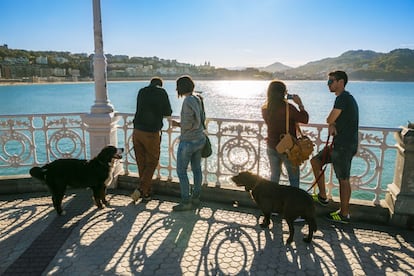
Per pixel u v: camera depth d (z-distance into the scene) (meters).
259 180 3.72
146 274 2.86
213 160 11.94
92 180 4.16
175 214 4.21
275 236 3.62
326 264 3.05
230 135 4.67
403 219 3.81
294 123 3.79
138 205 4.52
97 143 4.97
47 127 5.10
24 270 2.91
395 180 3.99
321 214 4.20
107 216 4.12
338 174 3.79
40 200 4.67
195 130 4.10
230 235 3.63
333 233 3.70
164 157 13.34
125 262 3.05
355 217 4.08
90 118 4.80
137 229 3.75
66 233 3.64
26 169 13.20
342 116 3.62
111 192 5.04
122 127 5.22
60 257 3.13
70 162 4.14
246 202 4.54
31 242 3.42
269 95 3.78
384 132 3.97
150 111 4.36
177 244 3.41
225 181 9.88
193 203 4.48
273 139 3.87
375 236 3.63
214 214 4.23
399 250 3.32
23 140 5.06
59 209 4.09
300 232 3.72
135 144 4.53
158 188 4.98
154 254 3.20
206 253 3.23
